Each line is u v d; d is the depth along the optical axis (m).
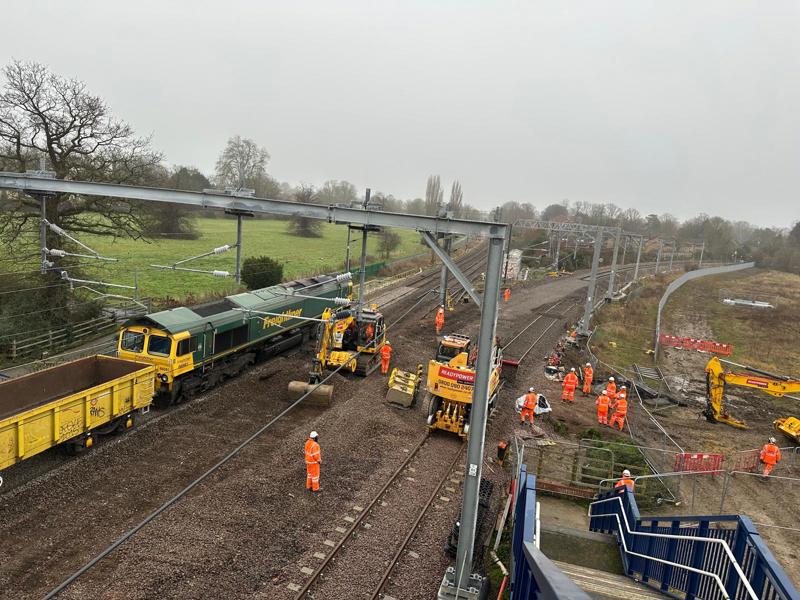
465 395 20.17
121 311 31.86
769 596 5.75
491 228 11.19
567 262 76.25
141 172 29.66
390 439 19.92
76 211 27.89
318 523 14.33
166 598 11.04
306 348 30.06
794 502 19.45
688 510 17.98
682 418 28.17
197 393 22.11
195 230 59.03
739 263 108.88
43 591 10.88
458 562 11.90
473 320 42.44
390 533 14.30
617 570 11.40
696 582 7.76
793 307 64.19
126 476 15.52
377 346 27.78
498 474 18.62
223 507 14.38
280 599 11.41
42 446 14.61
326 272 49.72
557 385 29.94
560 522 16.25
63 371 18.31
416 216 11.73
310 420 20.72
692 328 51.41
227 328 23.05
